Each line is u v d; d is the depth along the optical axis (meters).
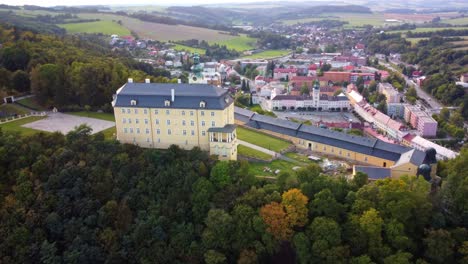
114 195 148.88
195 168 155.00
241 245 135.25
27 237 134.88
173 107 168.12
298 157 191.38
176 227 141.25
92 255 133.88
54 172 154.25
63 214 142.62
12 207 142.38
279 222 133.50
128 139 177.75
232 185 149.50
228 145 164.88
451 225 139.88
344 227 134.25
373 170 165.88
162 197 149.75
